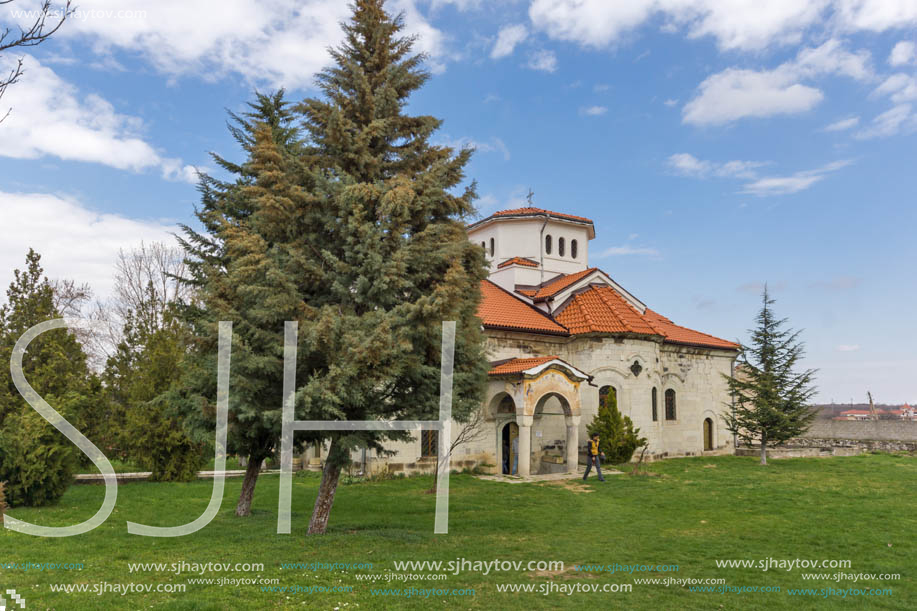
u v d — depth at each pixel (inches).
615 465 1030.4
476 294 534.6
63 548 425.1
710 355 1338.6
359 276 455.5
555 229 1311.5
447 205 510.9
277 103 698.2
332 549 436.5
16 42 215.8
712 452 1311.5
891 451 1392.7
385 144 522.6
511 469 986.1
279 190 470.9
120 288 1517.0
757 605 344.8
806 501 693.3
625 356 1085.8
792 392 1111.6
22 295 810.2
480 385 517.7
